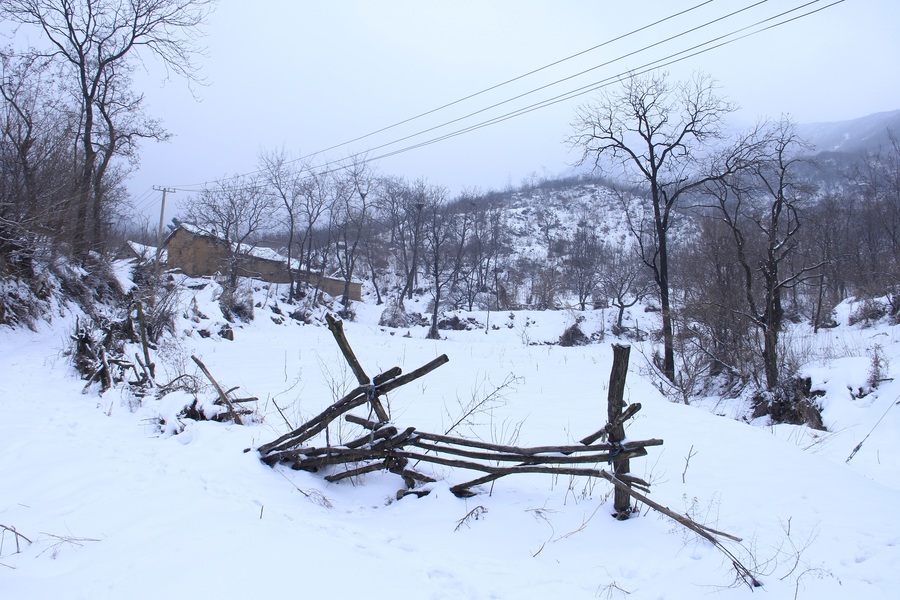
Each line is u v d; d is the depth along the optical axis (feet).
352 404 17.81
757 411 55.42
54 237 55.21
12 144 53.57
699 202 90.48
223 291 104.94
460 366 55.36
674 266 120.37
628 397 39.11
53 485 16.07
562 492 18.08
